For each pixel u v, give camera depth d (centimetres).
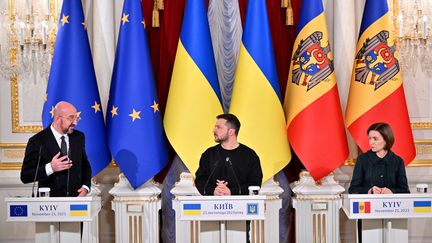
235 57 587
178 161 581
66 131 457
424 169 595
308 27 552
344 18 577
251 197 391
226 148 465
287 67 587
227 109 587
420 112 595
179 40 556
